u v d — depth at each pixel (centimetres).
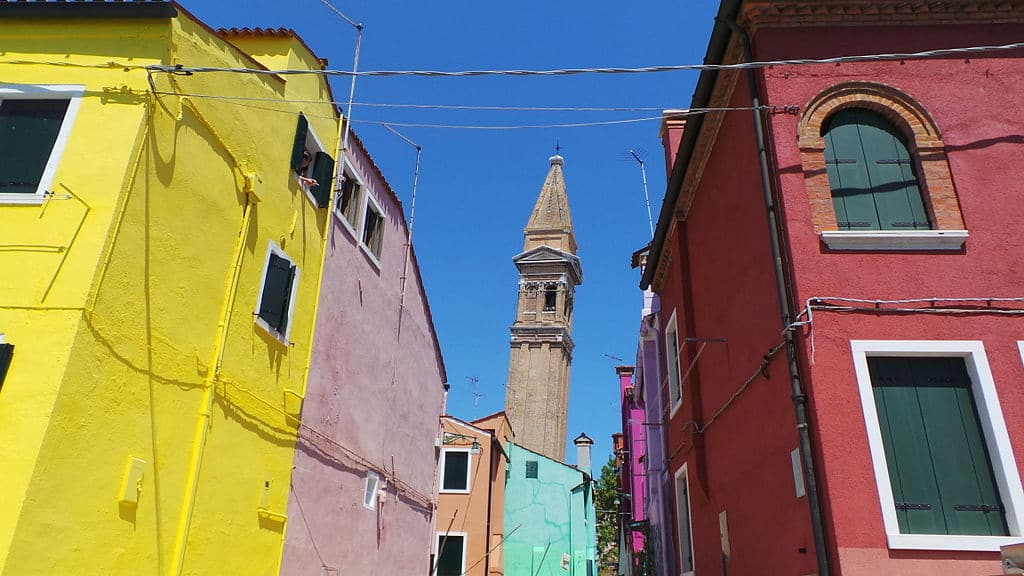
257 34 1185
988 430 758
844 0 973
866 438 750
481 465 2836
